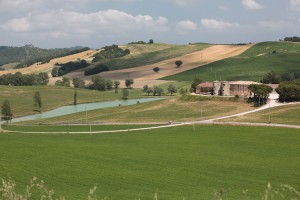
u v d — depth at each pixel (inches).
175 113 7308.1
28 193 797.9
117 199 2412.6
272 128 5423.2
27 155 3809.1
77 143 4658.0
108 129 6008.9
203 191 2684.5
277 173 3257.9
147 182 2930.6
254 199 2429.9
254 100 7632.9
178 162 3656.5
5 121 7711.6
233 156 3956.7
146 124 6363.2
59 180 2930.6
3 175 3011.8
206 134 5255.9
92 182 2896.2
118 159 3752.5
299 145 4473.4
